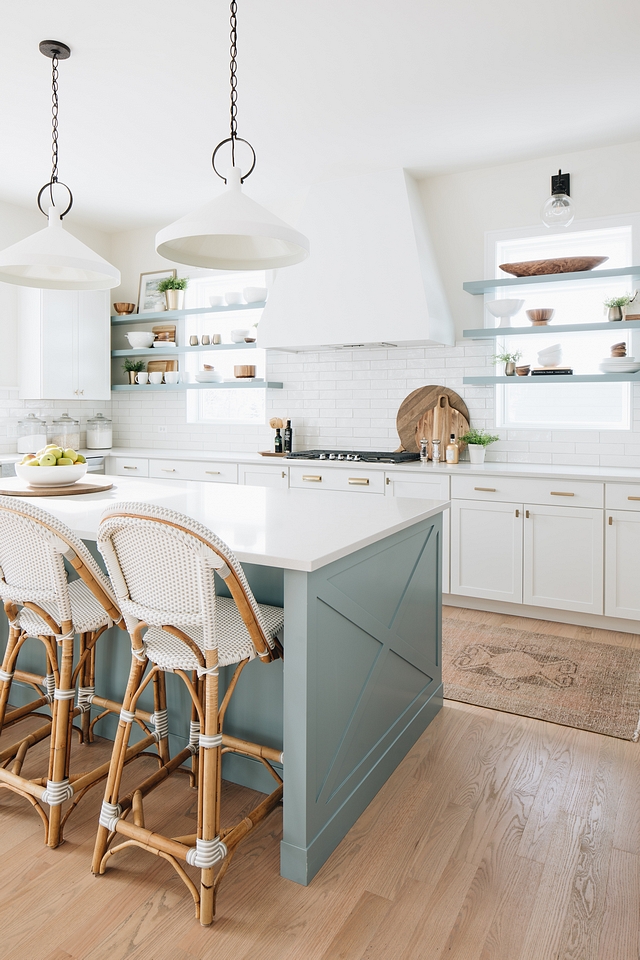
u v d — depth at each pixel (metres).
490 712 2.77
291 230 1.93
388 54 2.98
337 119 3.64
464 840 1.93
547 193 4.22
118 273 2.54
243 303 5.27
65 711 1.92
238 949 1.53
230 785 2.21
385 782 2.24
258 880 1.76
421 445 4.54
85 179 4.57
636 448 4.07
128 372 6.04
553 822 2.02
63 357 5.25
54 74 2.83
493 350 4.46
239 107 3.49
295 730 1.72
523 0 2.60
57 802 1.88
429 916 1.63
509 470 3.86
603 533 3.62
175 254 2.16
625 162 4.00
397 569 2.31
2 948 1.52
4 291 5.14
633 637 3.66
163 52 2.96
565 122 3.69
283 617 1.81
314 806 1.78
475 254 4.47
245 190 4.80
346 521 2.19
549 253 4.35
